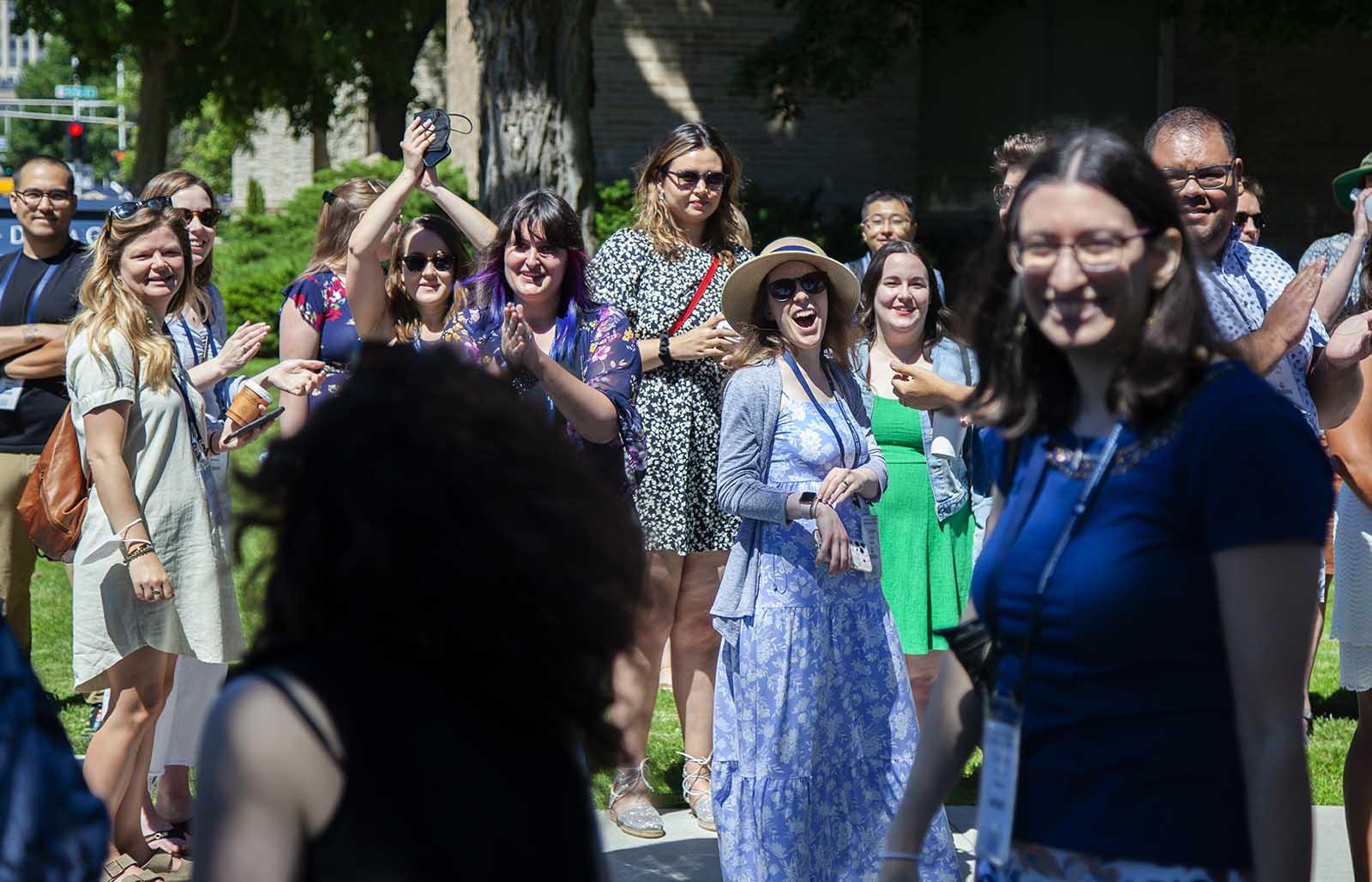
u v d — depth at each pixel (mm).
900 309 5074
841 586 4219
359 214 5633
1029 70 18141
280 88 25328
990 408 2289
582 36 10773
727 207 5520
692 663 5395
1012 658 2186
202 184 5727
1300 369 3604
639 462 4344
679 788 5762
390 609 1574
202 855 1534
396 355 1696
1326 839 5090
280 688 1555
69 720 6555
